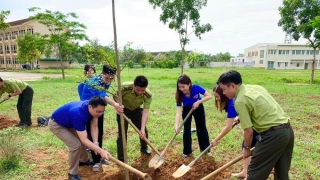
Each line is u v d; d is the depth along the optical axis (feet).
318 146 16.75
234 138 18.26
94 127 12.90
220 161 14.61
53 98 35.83
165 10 48.08
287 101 33.96
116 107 11.59
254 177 9.32
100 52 11.63
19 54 123.24
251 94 8.98
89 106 10.97
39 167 13.78
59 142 17.38
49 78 72.64
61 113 11.89
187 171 12.33
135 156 15.35
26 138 17.94
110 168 13.97
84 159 14.07
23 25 144.66
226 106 11.79
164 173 13.53
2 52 171.22
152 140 18.01
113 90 13.24
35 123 22.50
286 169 9.45
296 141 17.80
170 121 23.02
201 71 125.70
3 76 87.66
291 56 220.23
